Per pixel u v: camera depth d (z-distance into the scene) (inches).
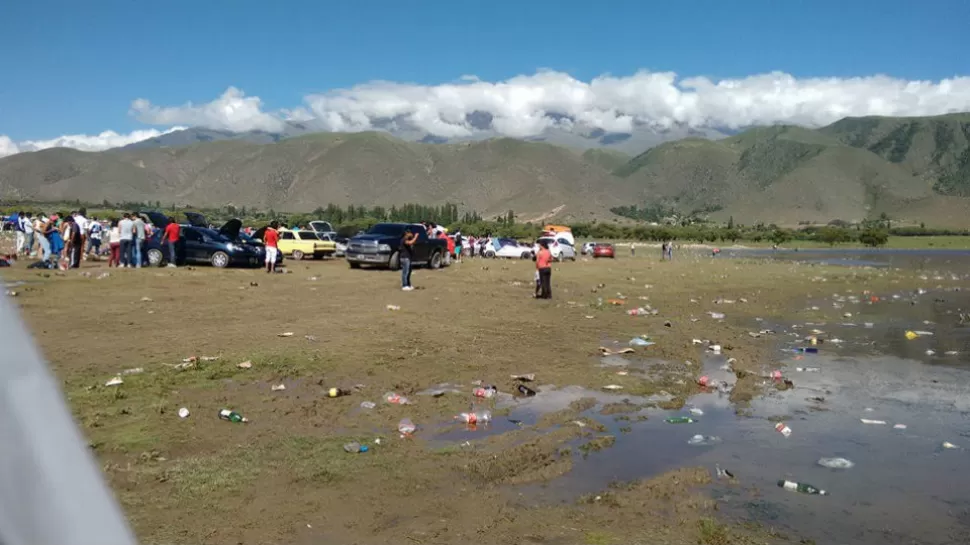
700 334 549.0
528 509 197.2
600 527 185.6
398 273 1028.5
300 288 759.7
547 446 255.1
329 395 312.8
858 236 4980.3
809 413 315.9
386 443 250.5
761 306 776.3
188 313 540.7
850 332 583.8
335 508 191.5
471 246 1866.4
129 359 363.6
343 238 1585.9
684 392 352.2
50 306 531.8
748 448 260.4
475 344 461.7
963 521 193.9
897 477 229.9
